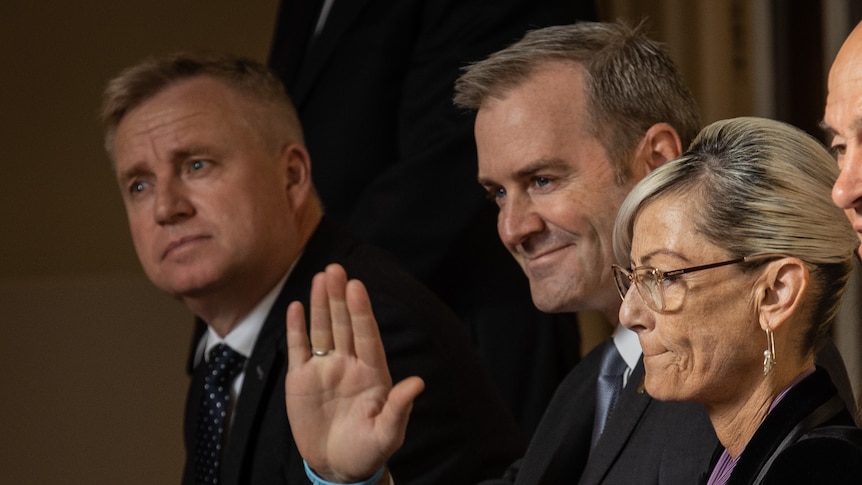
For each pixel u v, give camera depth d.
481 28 12.30
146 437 15.70
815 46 13.48
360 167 12.80
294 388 7.03
